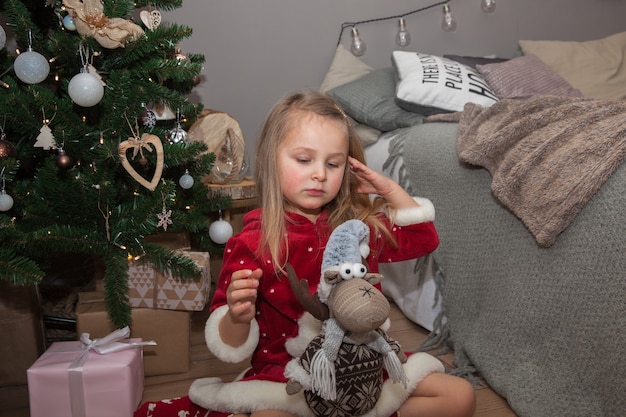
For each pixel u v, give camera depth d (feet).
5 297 4.26
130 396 3.83
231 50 7.55
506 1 8.84
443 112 6.50
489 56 8.65
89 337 4.36
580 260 3.59
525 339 3.96
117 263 4.25
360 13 8.07
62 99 4.08
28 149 4.30
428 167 5.27
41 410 3.76
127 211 4.38
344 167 3.27
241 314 2.74
